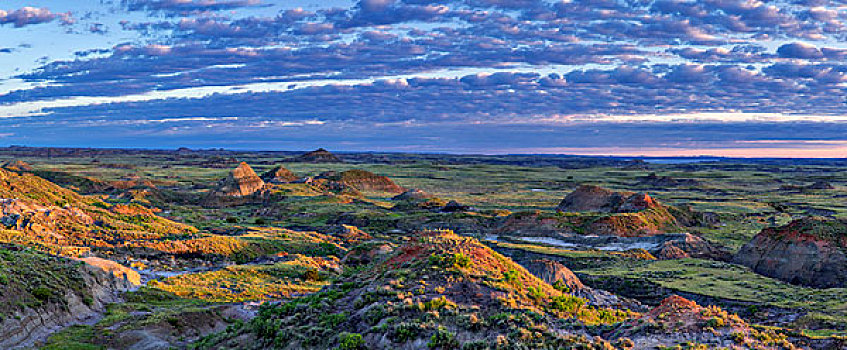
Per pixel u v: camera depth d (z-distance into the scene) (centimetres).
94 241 7075
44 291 3850
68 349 3356
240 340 3238
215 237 7956
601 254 7656
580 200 13750
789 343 2705
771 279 5975
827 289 5459
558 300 3259
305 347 2933
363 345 2794
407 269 3444
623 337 2759
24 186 8775
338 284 3678
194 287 5438
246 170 15562
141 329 3725
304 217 12156
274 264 6694
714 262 6888
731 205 14875
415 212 12400
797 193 19500
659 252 8150
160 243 7225
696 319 2841
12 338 3338
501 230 10338
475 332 2761
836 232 6594
